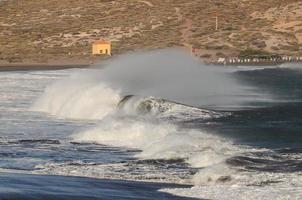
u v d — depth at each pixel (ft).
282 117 288.51
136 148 214.69
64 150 214.07
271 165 169.37
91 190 144.46
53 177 163.12
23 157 200.64
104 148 216.95
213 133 233.55
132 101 322.96
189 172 168.14
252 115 299.38
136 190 145.18
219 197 135.44
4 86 513.45
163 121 260.83
